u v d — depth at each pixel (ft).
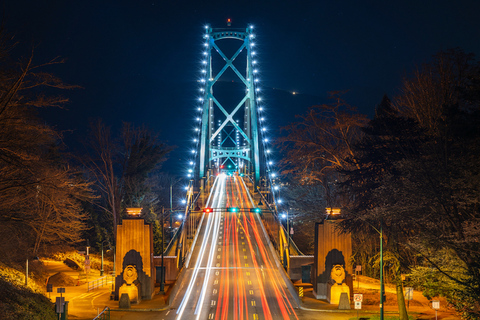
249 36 502.79
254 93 490.08
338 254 140.87
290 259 168.86
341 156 209.46
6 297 86.48
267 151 442.09
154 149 277.03
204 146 462.19
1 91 79.87
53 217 133.08
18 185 85.76
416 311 124.16
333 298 132.36
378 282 174.19
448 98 121.19
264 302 136.36
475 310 87.61
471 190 88.07
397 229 110.42
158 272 158.81
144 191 269.64
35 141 88.17
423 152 110.93
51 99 90.27
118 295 137.28
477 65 100.99
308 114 216.54
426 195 95.20
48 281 151.84
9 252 127.65
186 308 128.67
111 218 258.16
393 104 165.17
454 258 93.20
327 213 145.89
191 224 261.24
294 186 286.25
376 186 122.62
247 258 202.59
